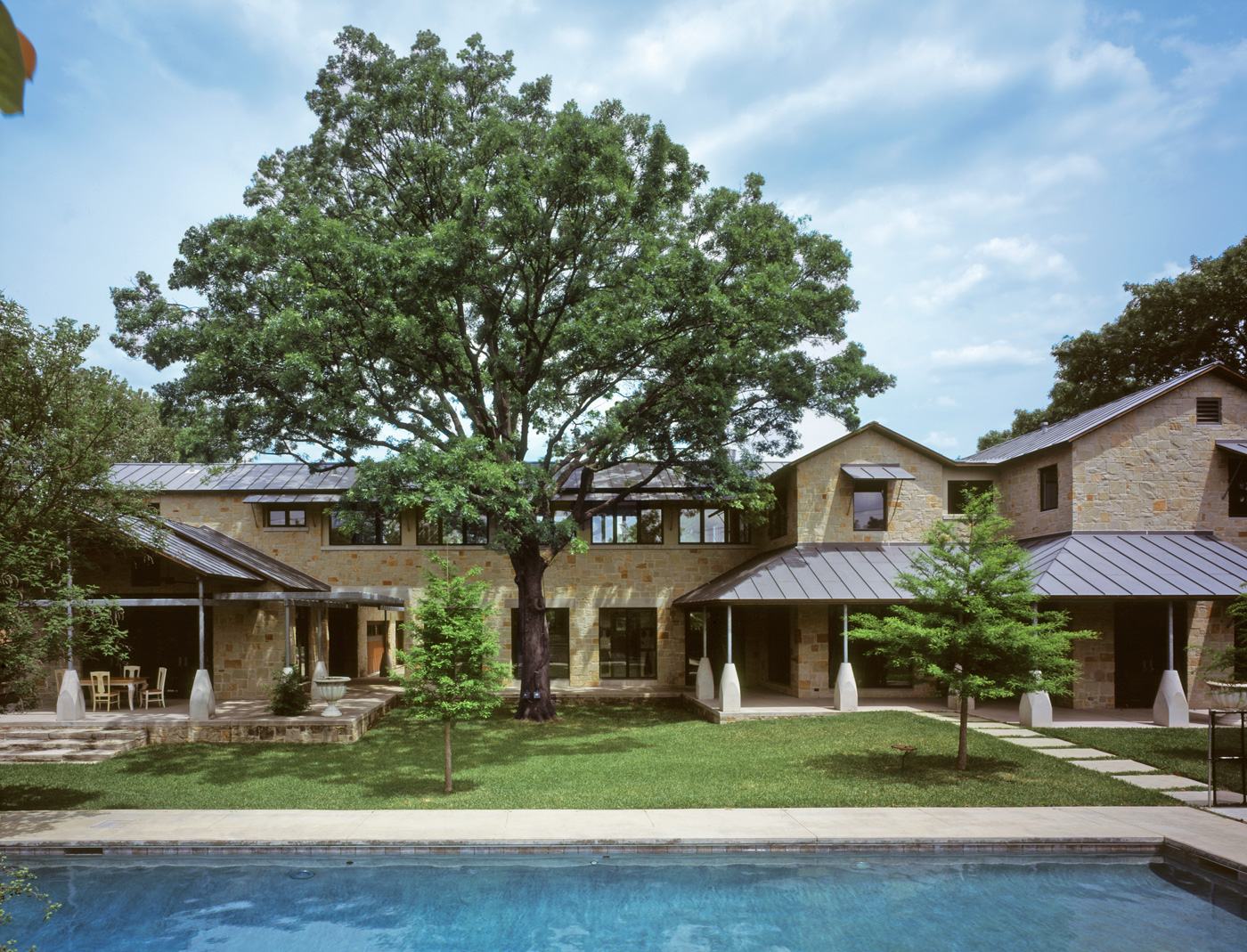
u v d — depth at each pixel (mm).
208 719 20562
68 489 14086
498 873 11469
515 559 23844
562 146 18672
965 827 12492
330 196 22281
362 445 21078
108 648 14523
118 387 15211
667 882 11172
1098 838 11961
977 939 9539
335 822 12938
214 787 15430
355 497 18125
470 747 19328
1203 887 11008
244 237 19938
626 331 19656
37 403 13836
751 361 21422
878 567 24109
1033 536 25703
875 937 9633
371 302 18594
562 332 21016
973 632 15383
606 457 22641
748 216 21047
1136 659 23453
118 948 9461
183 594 24453
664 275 19438
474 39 21969
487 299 20703
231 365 18625
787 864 11695
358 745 19719
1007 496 27125
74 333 14133
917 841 11938
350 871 11539
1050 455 24922
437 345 20672
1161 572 21391
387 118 20734
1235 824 12664
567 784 15453
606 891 10891
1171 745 17938
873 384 24703
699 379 20750
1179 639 23359
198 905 10562
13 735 19281
